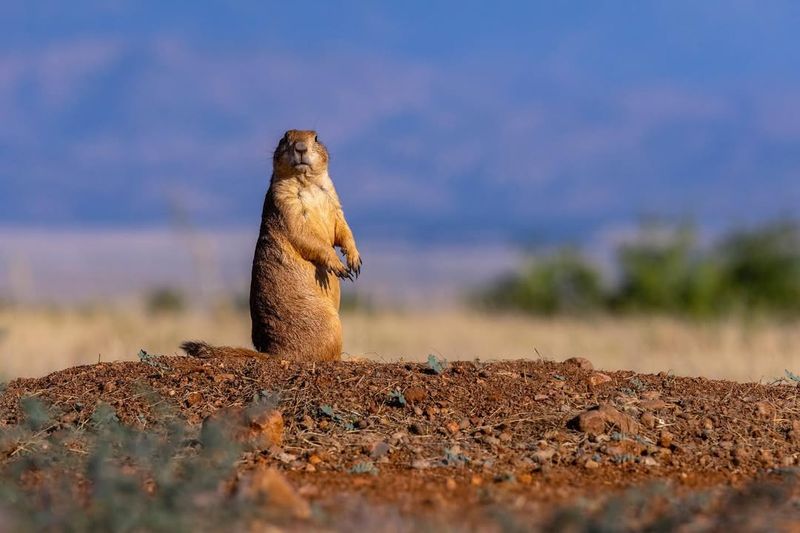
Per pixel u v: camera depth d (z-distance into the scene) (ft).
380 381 46.16
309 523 31.45
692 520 31.86
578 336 94.63
